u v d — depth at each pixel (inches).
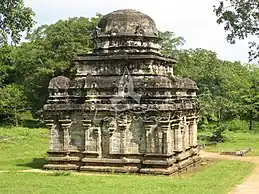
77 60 1202.6
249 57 831.7
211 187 899.4
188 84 1300.4
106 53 1200.2
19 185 903.7
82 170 1133.7
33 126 2755.9
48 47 2630.4
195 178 1040.2
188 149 1269.7
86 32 2645.2
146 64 1161.4
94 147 1138.7
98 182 944.9
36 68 2600.9
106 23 1238.9
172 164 1104.2
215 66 2792.8
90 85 1141.7
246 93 2696.9
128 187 882.1
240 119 2664.9
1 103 2556.6
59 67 2507.4
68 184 916.6
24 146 1829.5
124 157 1115.9
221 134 2176.4
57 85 1182.3
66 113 1165.1
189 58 2837.1
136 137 1115.9
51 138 1182.3
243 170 1195.3
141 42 1213.7
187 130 1275.8
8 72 2989.7
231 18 813.9
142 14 1259.8
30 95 2738.7
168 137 1091.3
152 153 1095.6
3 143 1850.4
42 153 1587.1
